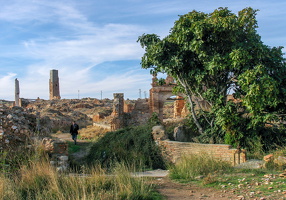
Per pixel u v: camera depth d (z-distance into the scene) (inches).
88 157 611.2
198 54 585.9
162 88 1346.0
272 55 606.9
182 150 542.9
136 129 647.1
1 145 454.9
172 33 618.2
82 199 273.9
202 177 390.0
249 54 581.3
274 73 599.8
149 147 584.1
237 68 570.9
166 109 2383.1
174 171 424.8
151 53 598.5
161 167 555.8
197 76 593.3
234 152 469.7
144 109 1449.3
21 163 418.3
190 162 430.9
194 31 572.4
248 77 521.7
